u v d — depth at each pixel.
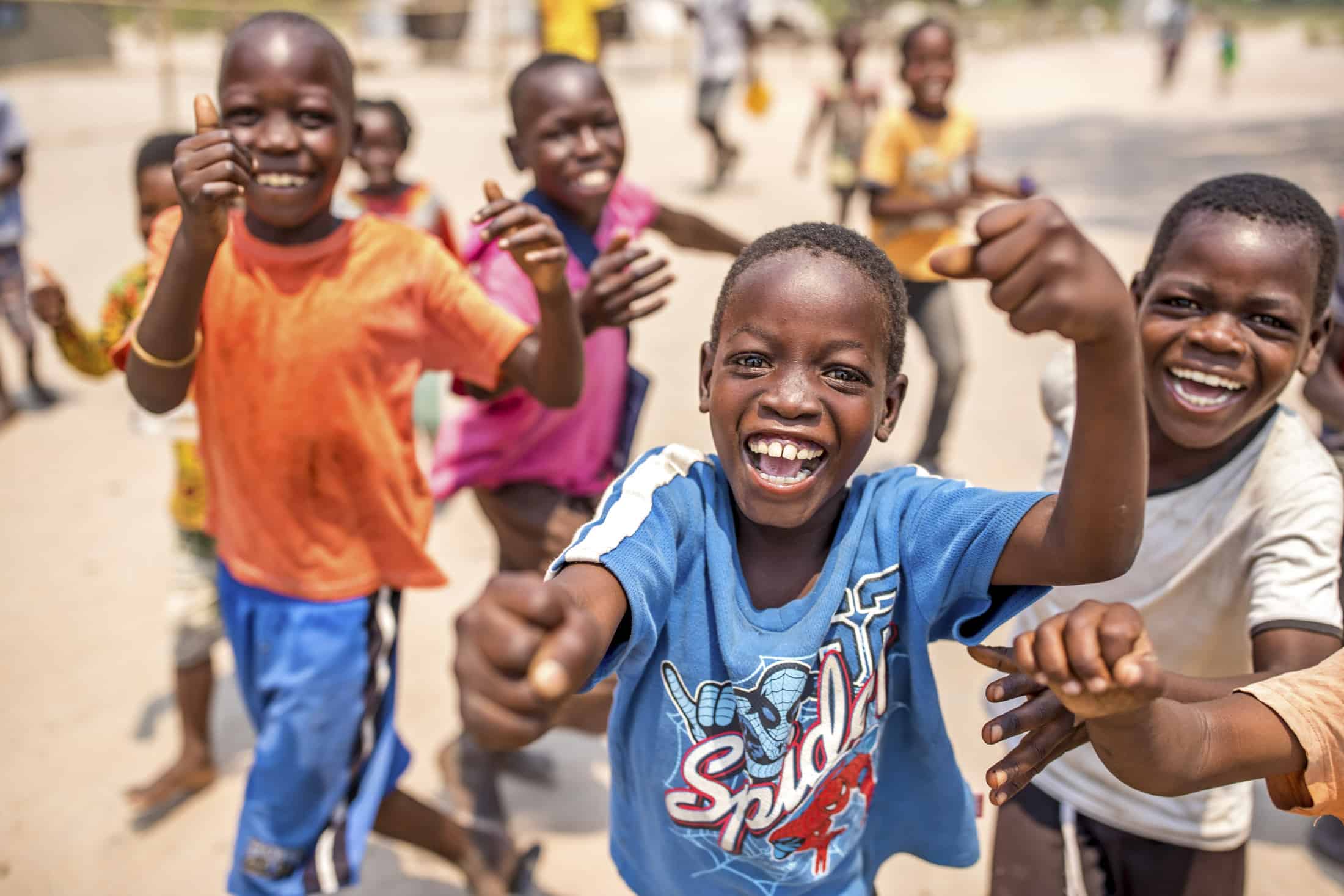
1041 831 2.20
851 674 1.65
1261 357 1.92
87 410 6.16
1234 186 2.00
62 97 16.08
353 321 2.41
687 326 6.96
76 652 3.93
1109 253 8.34
